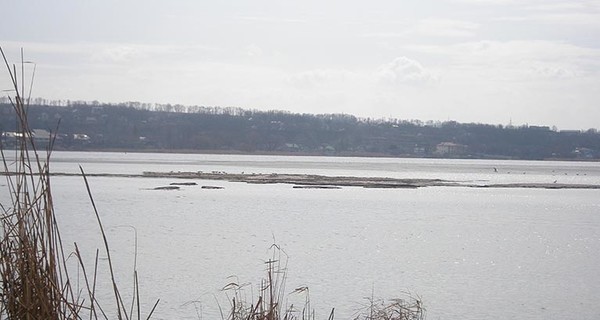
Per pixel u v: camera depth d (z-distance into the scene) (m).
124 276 34.97
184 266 39.44
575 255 50.50
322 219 73.62
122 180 135.75
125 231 57.22
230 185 128.88
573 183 174.50
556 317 30.38
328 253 47.69
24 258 8.44
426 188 139.00
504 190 138.25
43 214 8.60
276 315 13.19
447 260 46.38
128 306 28.05
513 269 43.25
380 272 40.34
